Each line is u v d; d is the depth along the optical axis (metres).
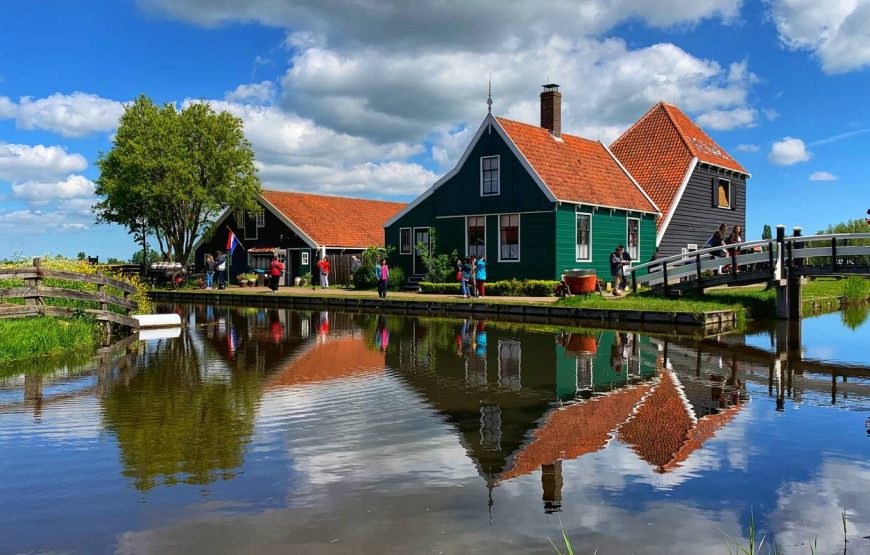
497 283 25.09
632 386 8.96
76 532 4.31
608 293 23.72
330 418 7.21
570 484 5.12
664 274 20.98
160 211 36.66
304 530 4.31
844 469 5.46
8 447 6.12
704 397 8.24
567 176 26.38
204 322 18.86
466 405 7.84
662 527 4.34
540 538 4.18
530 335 15.09
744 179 35.66
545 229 24.88
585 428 6.78
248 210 38.50
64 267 18.27
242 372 10.12
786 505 4.71
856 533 4.27
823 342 13.69
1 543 4.16
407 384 9.13
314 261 35.94
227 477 5.30
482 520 4.45
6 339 11.52
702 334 15.23
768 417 7.22
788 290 18.83
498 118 26.23
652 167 31.61
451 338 14.56
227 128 36.88
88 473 5.41
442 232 27.94
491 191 26.22
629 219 28.47
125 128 35.78
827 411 7.49
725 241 23.55
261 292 29.81
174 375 9.87
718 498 4.84
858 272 17.66
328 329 16.70
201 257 41.62
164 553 4.01
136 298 19.52
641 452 5.93
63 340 12.66
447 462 5.67
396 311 23.06
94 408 7.67
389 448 6.09
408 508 4.66
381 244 39.25
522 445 6.16
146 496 4.90
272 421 7.07
